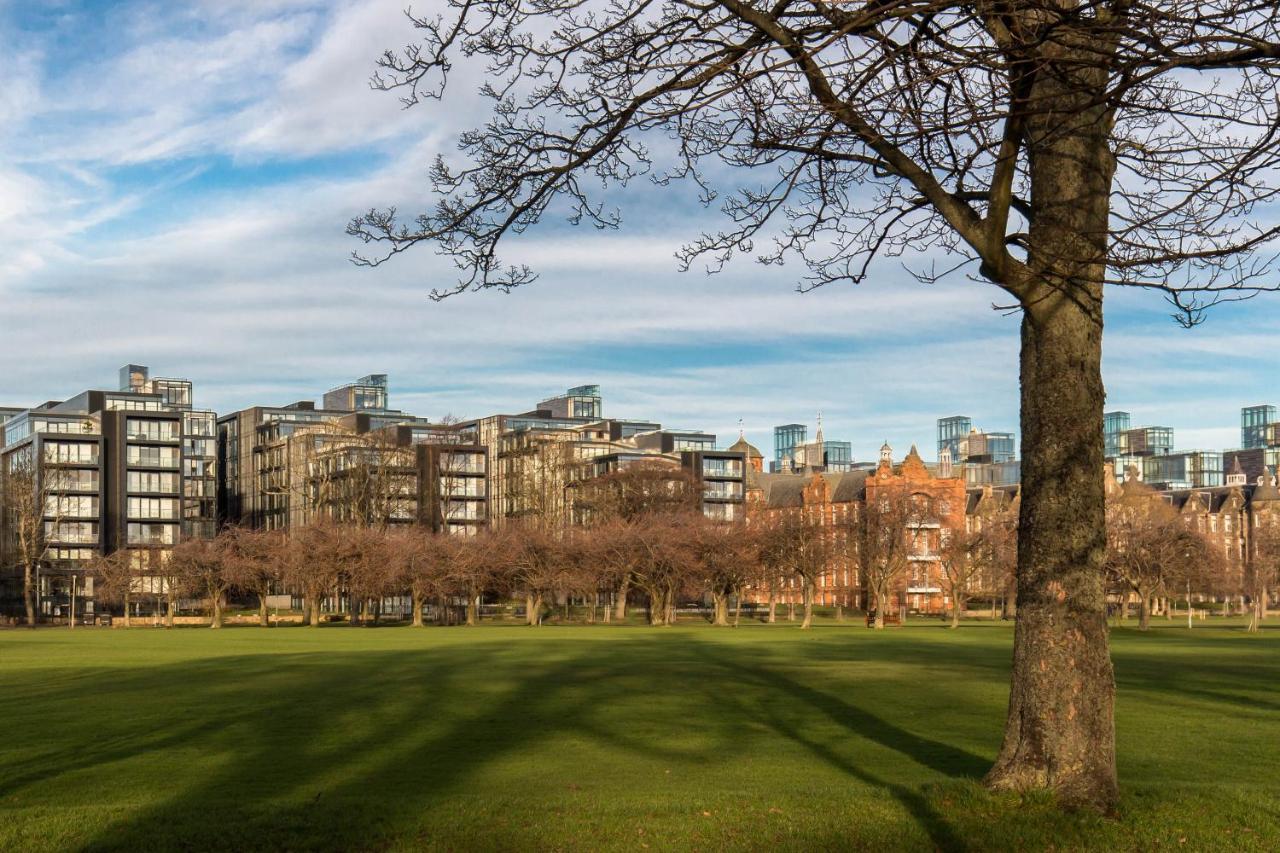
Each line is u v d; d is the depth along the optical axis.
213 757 28.28
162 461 168.75
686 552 128.00
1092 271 16.91
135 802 21.61
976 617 166.38
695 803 18.08
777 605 197.38
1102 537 17.28
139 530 166.25
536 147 16.33
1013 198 17.81
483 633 103.44
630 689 46.12
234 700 41.62
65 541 160.50
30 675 53.75
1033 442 17.42
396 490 154.38
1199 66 12.19
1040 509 17.30
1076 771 16.94
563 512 172.62
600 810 17.69
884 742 31.02
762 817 16.89
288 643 84.38
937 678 52.25
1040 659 17.22
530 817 17.25
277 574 129.38
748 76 13.77
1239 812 16.61
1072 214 16.84
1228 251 13.68
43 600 157.50
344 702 40.94
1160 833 15.67
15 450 172.75
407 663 60.94
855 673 54.97
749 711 38.53
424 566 127.31
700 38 14.84
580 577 129.75
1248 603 184.62
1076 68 15.76
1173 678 53.75
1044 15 14.09
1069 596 17.09
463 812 17.77
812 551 122.94
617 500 151.62
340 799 20.23
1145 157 15.75
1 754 28.95
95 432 174.25
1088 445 17.12
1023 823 16.00
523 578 132.75
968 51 13.11
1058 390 17.16
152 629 119.81
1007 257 16.61
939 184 16.33
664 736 32.19
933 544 170.62
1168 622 148.00
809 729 33.84
